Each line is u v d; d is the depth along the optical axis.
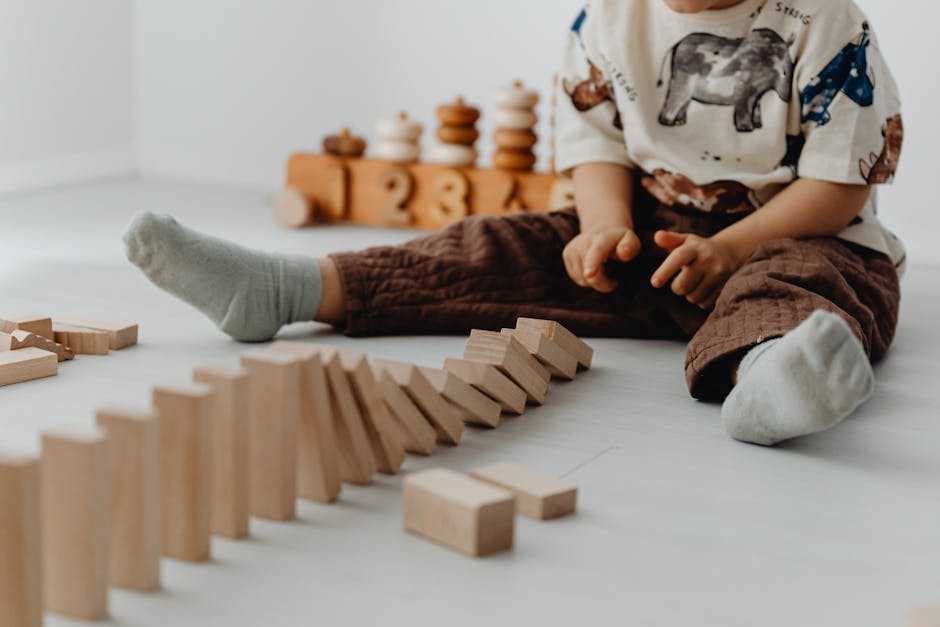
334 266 1.33
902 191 2.06
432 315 1.33
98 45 2.54
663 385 1.20
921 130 2.03
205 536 0.78
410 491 0.83
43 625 0.68
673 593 0.77
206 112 2.61
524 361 1.12
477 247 1.39
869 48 1.33
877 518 0.89
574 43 1.48
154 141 2.67
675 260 1.25
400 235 2.00
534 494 0.87
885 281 1.32
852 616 0.75
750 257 1.24
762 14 1.35
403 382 0.96
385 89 2.46
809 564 0.82
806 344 0.92
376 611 0.73
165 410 0.76
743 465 0.99
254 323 1.27
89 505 0.69
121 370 1.18
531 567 0.79
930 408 1.15
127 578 0.74
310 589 0.75
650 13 1.42
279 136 2.56
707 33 1.37
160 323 1.37
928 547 0.85
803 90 1.33
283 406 0.82
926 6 2.00
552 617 0.73
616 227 1.33
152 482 0.73
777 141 1.35
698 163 1.39
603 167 1.44
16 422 1.02
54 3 2.41
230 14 2.56
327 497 0.88
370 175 2.07
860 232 1.36
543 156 2.35
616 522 0.87
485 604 0.74
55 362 1.16
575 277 1.35
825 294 1.17
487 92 2.38
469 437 1.04
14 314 1.38
